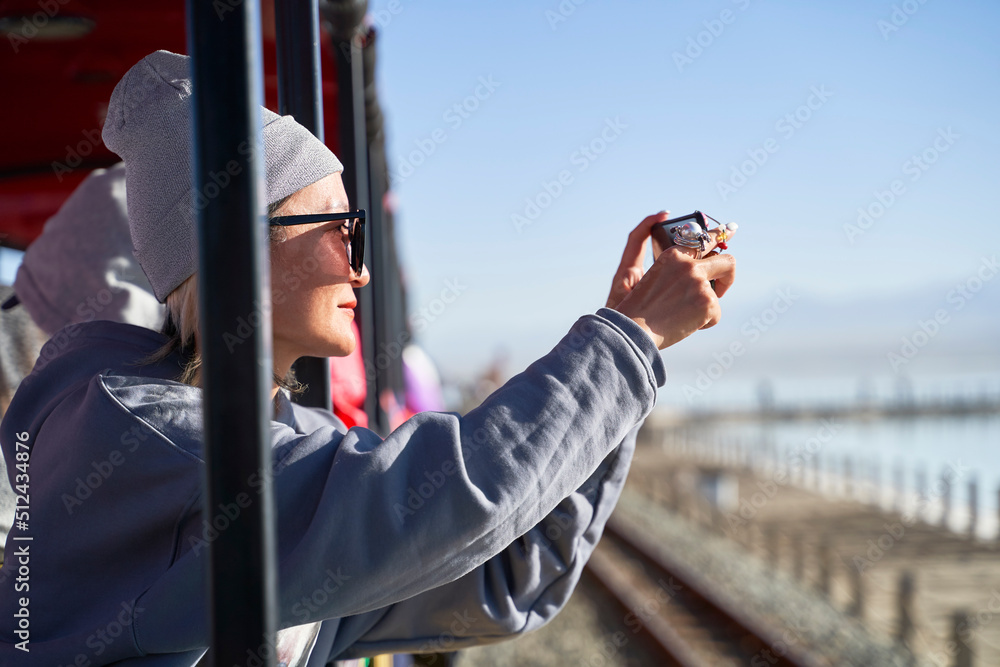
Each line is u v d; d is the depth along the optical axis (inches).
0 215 144.0
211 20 30.7
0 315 89.0
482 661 304.3
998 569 474.9
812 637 331.6
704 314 46.1
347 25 90.4
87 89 122.1
